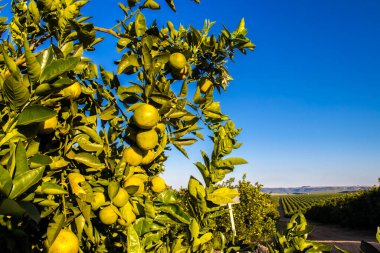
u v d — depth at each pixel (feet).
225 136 5.97
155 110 6.37
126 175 6.55
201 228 6.14
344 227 93.35
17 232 4.54
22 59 6.81
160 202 6.61
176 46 9.26
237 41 9.66
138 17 7.93
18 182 3.87
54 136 6.68
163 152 8.37
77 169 6.79
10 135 4.56
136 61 7.45
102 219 6.01
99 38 7.65
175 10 8.29
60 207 5.91
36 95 4.61
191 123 7.84
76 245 5.23
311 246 5.86
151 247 6.26
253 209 53.67
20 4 8.30
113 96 7.91
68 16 7.06
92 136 6.86
